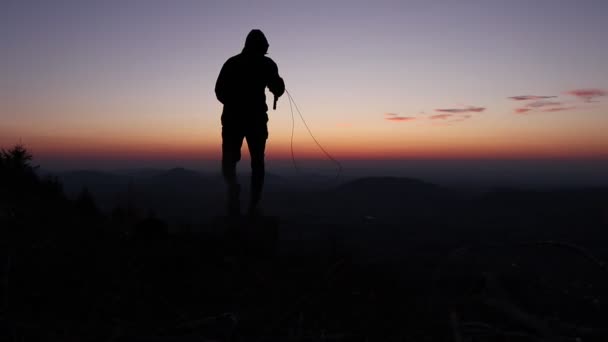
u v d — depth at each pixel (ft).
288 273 13.76
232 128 20.44
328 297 11.19
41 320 8.61
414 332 8.50
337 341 8.71
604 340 7.41
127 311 9.87
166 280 12.37
